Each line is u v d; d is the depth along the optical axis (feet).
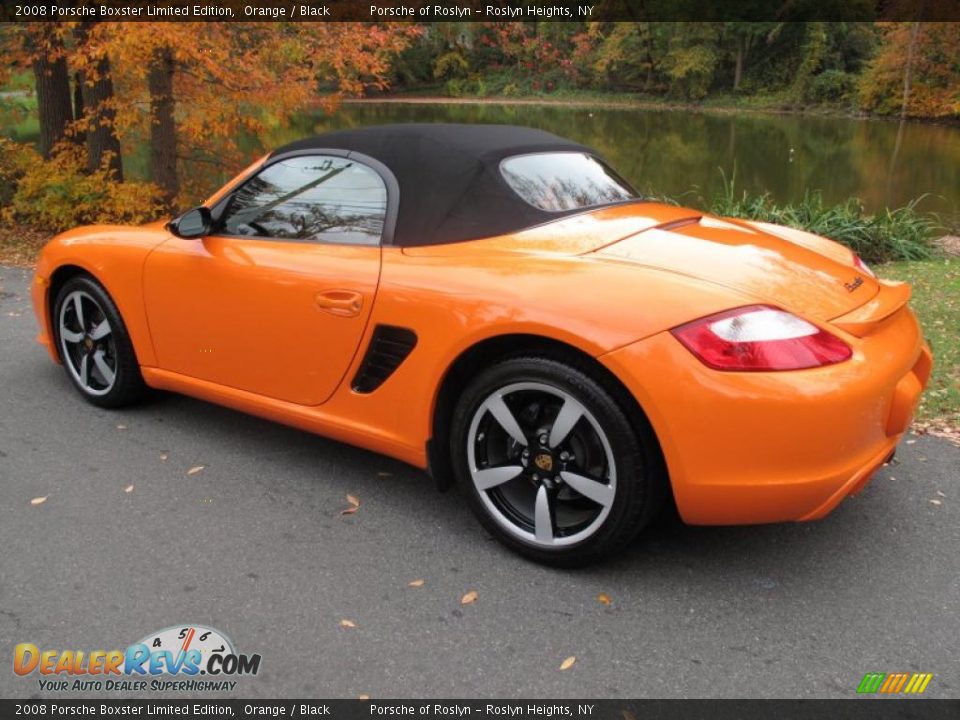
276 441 11.29
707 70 184.96
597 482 7.59
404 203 8.96
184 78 31.68
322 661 6.86
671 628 7.27
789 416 6.80
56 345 12.76
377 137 9.53
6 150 32.83
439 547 8.63
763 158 80.23
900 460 10.71
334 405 9.39
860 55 180.34
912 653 6.91
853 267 9.13
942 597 7.70
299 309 9.33
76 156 33.09
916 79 147.84
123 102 31.37
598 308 7.32
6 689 6.55
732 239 8.78
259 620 7.38
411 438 8.74
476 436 8.27
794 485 6.94
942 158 80.53
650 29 191.21
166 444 11.16
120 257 11.29
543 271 7.86
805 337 7.04
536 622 7.36
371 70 31.78
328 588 7.87
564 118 142.00
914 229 30.17
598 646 7.04
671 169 68.49
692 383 6.90
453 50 167.12
